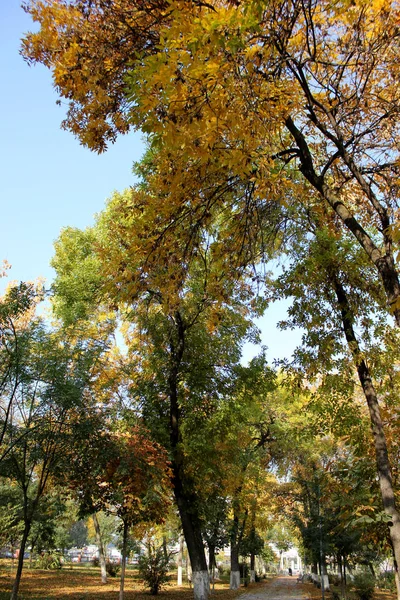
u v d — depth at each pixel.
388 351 8.98
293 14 5.12
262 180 4.64
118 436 12.43
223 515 22.84
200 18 3.83
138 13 5.29
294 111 6.12
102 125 5.64
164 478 12.69
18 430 10.15
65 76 5.33
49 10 5.30
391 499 7.30
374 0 5.43
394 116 6.36
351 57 6.16
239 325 14.95
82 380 11.30
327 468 10.54
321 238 8.82
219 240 6.74
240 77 4.16
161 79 3.76
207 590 13.45
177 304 6.25
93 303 16.44
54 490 15.55
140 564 20.81
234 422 15.17
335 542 17.66
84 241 18.45
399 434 9.46
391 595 22.98
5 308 10.12
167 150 5.14
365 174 6.79
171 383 14.49
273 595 21.78
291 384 9.65
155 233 5.75
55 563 30.69
